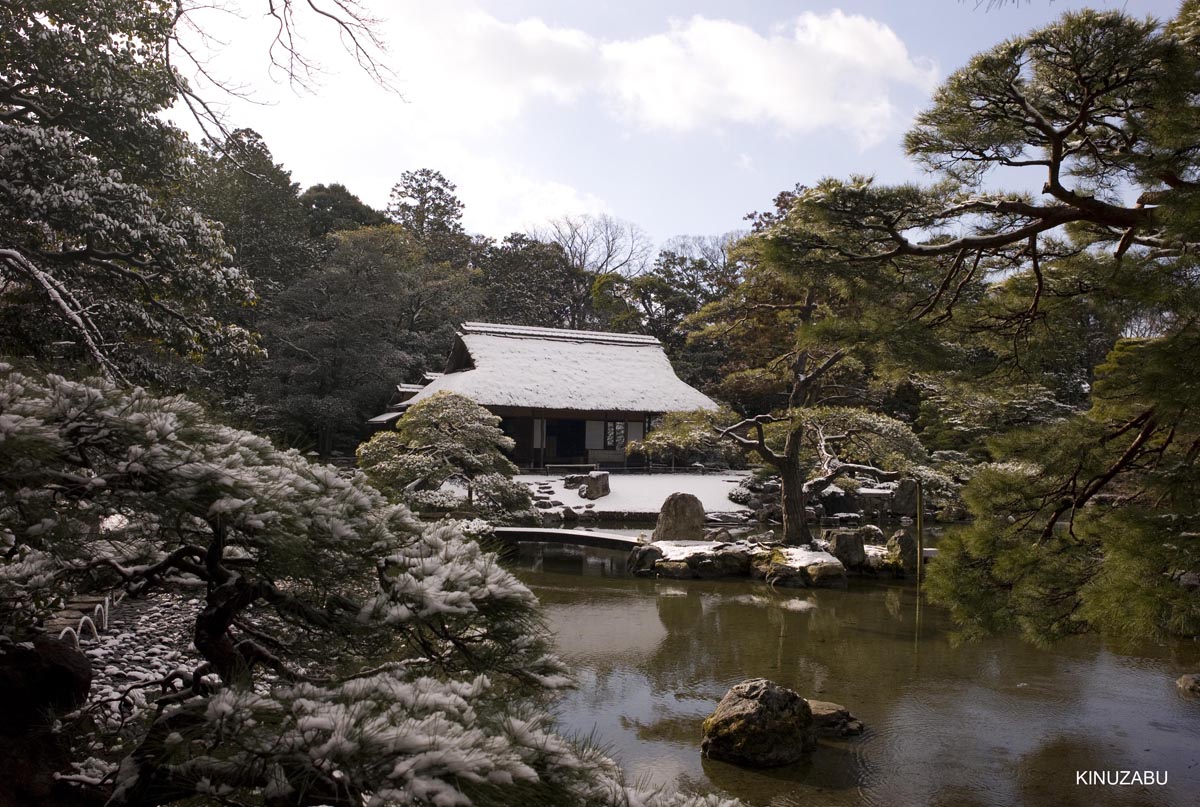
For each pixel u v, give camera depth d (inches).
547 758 67.5
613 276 1663.4
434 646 89.9
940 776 224.1
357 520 83.7
